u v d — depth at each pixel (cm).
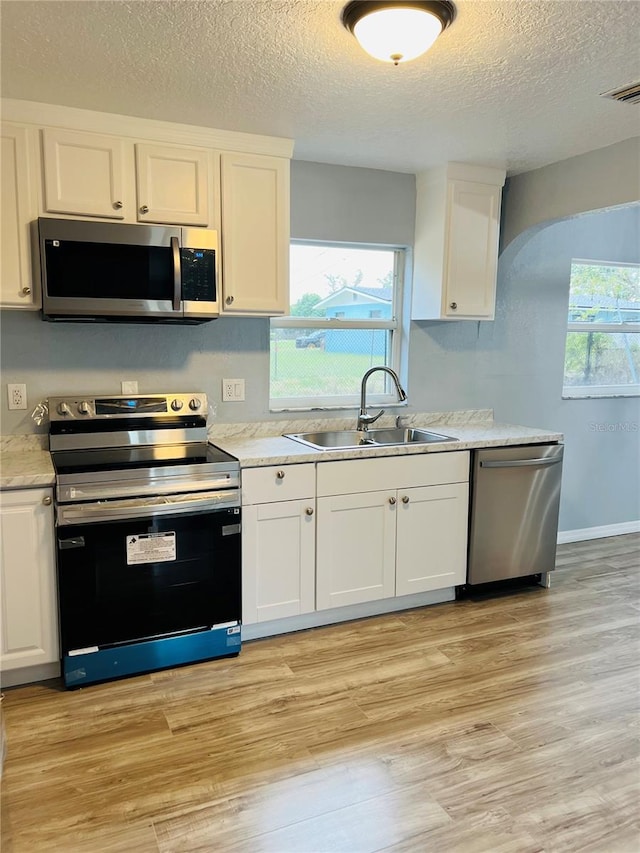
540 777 201
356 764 207
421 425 384
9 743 216
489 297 360
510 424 394
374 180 351
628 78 226
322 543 295
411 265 370
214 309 279
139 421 302
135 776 201
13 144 247
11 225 250
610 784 199
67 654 246
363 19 174
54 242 249
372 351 376
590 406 442
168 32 190
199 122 271
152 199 271
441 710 238
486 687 254
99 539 244
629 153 299
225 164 284
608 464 454
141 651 259
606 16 180
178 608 263
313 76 224
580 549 430
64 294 252
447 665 271
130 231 260
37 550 239
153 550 254
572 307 439
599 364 454
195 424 312
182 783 198
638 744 219
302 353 356
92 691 248
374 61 211
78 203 259
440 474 319
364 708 239
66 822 181
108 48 201
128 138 265
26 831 178
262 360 334
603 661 276
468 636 299
